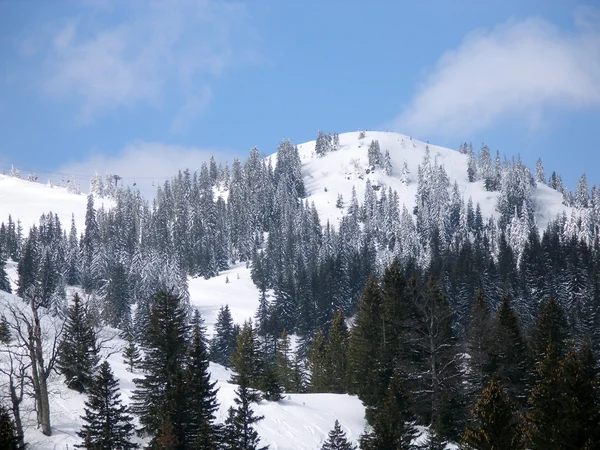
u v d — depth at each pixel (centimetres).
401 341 4488
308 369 7838
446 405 3847
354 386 5000
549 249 11419
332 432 3419
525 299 8875
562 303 9100
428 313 4419
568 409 2350
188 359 3503
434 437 3356
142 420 3369
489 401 2342
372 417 4216
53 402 3750
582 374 2408
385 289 4903
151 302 9338
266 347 9525
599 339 6562
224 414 4159
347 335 6244
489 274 9650
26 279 10088
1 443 2122
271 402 4622
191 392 3188
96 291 10669
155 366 3500
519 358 4084
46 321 5594
